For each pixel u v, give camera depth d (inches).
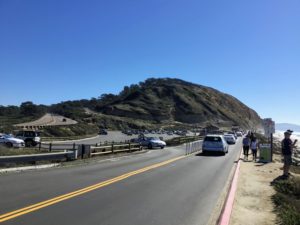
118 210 407.5
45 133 3004.4
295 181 659.4
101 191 523.5
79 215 377.7
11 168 770.2
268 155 1111.6
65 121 4603.8
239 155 1374.3
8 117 5172.2
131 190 539.2
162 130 5743.1
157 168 850.1
